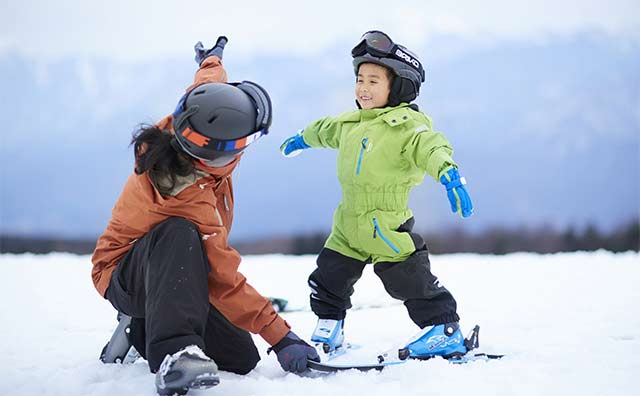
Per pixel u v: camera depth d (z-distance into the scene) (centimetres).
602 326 418
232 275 306
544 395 275
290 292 627
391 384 294
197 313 285
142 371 310
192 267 287
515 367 316
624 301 511
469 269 765
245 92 294
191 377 264
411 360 326
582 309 482
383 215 363
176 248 287
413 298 360
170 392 270
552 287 598
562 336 390
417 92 390
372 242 362
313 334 374
